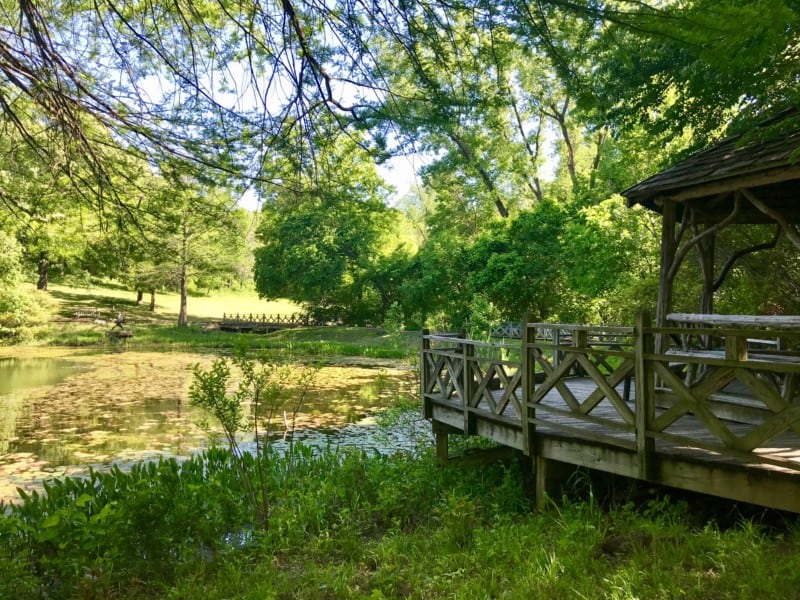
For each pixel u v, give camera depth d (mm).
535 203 32469
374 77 4059
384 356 26500
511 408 7258
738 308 11414
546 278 23578
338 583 4418
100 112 4461
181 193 5070
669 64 7699
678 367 7266
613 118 8742
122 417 12523
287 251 37000
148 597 4547
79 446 9953
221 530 5641
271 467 7359
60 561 4316
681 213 8258
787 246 10727
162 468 6504
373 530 5875
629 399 7363
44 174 5055
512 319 24891
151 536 4820
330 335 34438
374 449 8977
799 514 4770
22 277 29875
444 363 7418
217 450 7758
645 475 4633
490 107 4230
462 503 5371
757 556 3779
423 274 29562
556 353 8969
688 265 12578
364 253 36719
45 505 5504
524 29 3297
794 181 6594
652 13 2789
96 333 34281
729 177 5770
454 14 3543
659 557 4059
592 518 5023
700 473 4387
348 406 13750
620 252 15711
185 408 13609
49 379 18531
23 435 10766
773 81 5801
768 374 6434
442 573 4395
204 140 4520
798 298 11062
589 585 3789
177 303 52344
